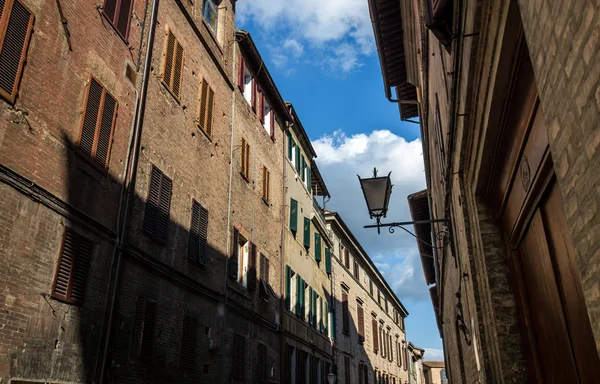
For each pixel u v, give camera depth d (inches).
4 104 319.9
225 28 744.3
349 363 1293.1
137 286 446.0
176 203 534.9
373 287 1734.7
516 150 210.5
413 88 725.9
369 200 383.9
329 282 1226.6
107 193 417.1
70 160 375.9
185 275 530.3
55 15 375.6
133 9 493.0
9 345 305.6
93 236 393.1
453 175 315.6
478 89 215.6
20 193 327.0
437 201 547.8
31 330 323.9
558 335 192.7
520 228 226.1
